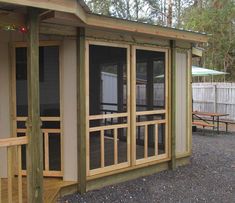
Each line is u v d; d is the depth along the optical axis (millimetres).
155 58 7070
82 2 4633
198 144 10953
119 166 6465
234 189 6324
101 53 6105
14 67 5848
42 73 5855
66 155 5859
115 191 6062
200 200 5727
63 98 5809
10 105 5867
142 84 6840
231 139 12008
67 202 5449
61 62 5766
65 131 5840
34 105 4324
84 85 5812
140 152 6910
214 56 23438
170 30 6867
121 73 6453
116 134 6430
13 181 5641
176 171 7430
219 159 8750
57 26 5527
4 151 5871
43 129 5867
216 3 23000
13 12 4254
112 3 22641
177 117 7660
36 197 4391
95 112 6055
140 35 6629
